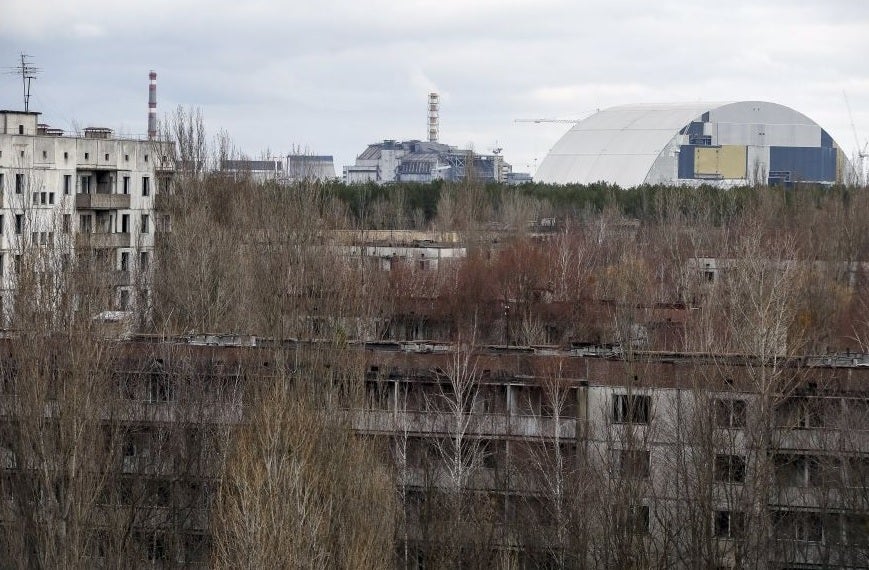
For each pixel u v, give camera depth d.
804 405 88.69
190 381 91.38
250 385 87.81
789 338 106.75
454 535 80.00
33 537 77.44
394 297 149.25
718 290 139.12
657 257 190.38
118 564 78.19
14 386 82.06
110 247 142.75
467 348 95.94
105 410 84.00
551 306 149.88
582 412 88.69
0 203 148.12
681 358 94.12
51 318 85.62
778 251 130.25
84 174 164.88
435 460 86.62
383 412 88.44
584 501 81.31
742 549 81.44
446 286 159.25
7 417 81.25
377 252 184.88
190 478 84.50
